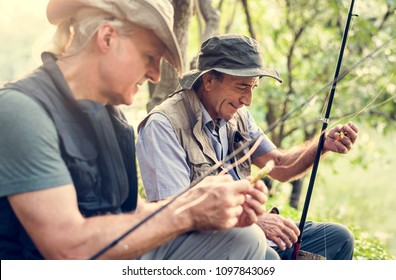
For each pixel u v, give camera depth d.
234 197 2.69
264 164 4.04
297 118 9.55
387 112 9.79
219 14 5.44
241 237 2.93
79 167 2.66
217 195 2.67
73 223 2.52
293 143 10.01
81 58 2.71
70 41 2.79
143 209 2.89
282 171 3.99
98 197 2.76
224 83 3.53
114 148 2.78
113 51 2.67
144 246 2.58
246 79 3.52
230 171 3.69
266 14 10.64
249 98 3.57
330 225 3.64
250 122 4.00
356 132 3.79
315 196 10.05
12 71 8.02
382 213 16.33
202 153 3.50
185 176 3.39
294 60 10.34
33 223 2.51
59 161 2.56
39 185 2.50
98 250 2.52
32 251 2.67
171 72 4.93
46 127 2.55
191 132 3.50
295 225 3.42
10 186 2.49
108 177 2.77
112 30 2.67
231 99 3.55
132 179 2.91
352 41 8.39
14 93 2.55
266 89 9.76
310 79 10.03
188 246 2.94
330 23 9.95
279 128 9.83
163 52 2.77
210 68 3.54
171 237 2.64
